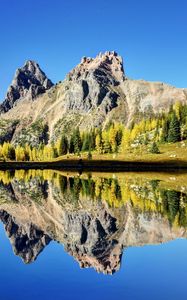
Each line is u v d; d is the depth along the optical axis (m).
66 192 76.19
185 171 135.88
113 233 38.75
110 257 29.08
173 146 184.25
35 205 61.38
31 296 20.41
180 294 20.27
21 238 37.91
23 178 116.25
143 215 47.53
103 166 166.62
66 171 153.50
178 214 47.00
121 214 49.44
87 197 67.25
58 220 48.09
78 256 29.77
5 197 71.69
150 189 75.88
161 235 36.38
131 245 33.09
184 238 34.81
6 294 20.77
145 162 163.12
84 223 45.28
